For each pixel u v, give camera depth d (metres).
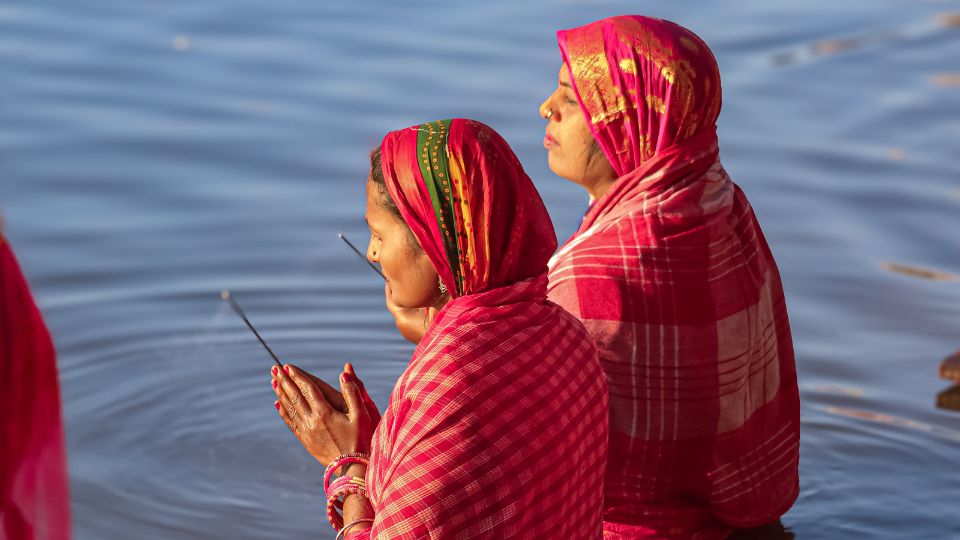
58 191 24.39
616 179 12.12
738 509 11.91
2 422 7.55
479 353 8.91
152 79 31.02
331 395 10.48
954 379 17.39
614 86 11.54
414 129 9.10
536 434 8.92
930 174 26.20
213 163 26.14
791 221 23.86
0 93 29.47
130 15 36.09
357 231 23.19
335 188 25.14
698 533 11.90
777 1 39.66
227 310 19.94
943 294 20.77
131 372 17.81
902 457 14.85
